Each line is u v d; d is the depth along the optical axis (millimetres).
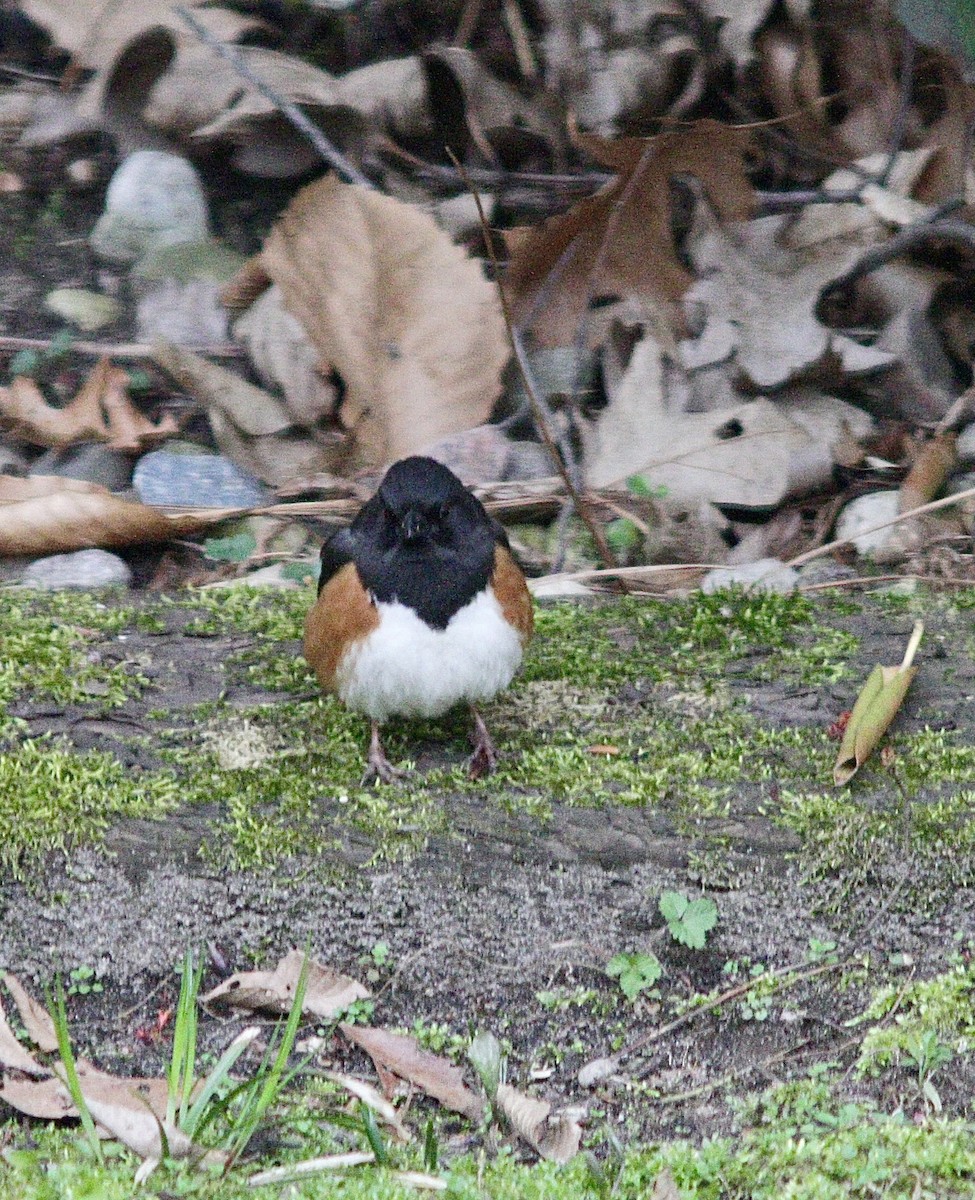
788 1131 5766
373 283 10172
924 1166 5410
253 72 11375
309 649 7414
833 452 10219
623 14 11414
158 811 7094
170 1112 5457
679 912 6730
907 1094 5965
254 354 10680
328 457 10328
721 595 8898
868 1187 5352
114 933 6797
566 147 11742
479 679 7145
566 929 6777
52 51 12516
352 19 12188
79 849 6941
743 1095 6105
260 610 8797
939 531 9742
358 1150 5684
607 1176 5465
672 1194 5270
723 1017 6473
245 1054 6320
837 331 10922
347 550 7199
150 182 11438
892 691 7273
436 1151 5492
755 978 6617
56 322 11023
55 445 10211
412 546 6867
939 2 9922
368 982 6676
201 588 9195
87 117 11906
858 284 11031
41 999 6648
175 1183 5207
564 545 9750
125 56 11602
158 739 7574
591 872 6891
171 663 8195
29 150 12117
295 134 11695
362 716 7812
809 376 10453
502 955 6730
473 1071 6266
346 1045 6387
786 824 7031
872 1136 5586
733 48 11289
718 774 7336
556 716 7840
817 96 11352
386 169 11664
